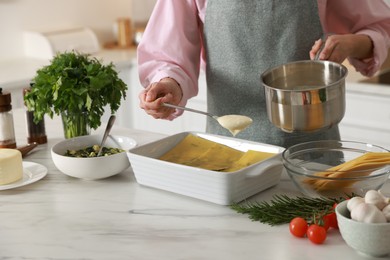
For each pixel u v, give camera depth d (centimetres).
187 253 122
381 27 186
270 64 186
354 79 286
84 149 178
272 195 151
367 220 115
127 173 170
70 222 139
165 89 172
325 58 166
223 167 156
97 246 127
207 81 198
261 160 152
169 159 163
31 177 167
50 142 202
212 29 189
